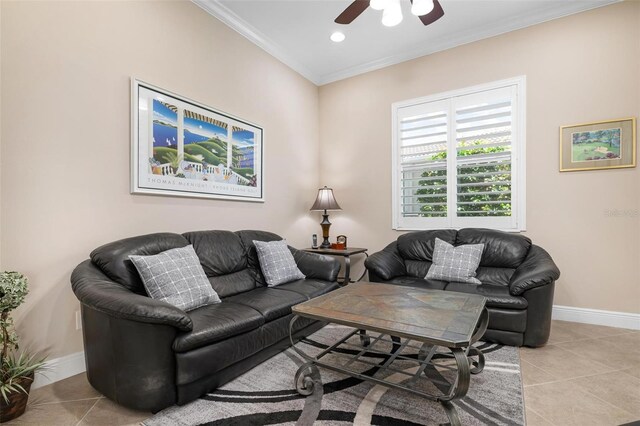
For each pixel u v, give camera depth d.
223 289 2.56
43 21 1.95
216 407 1.68
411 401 1.72
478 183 3.50
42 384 1.93
